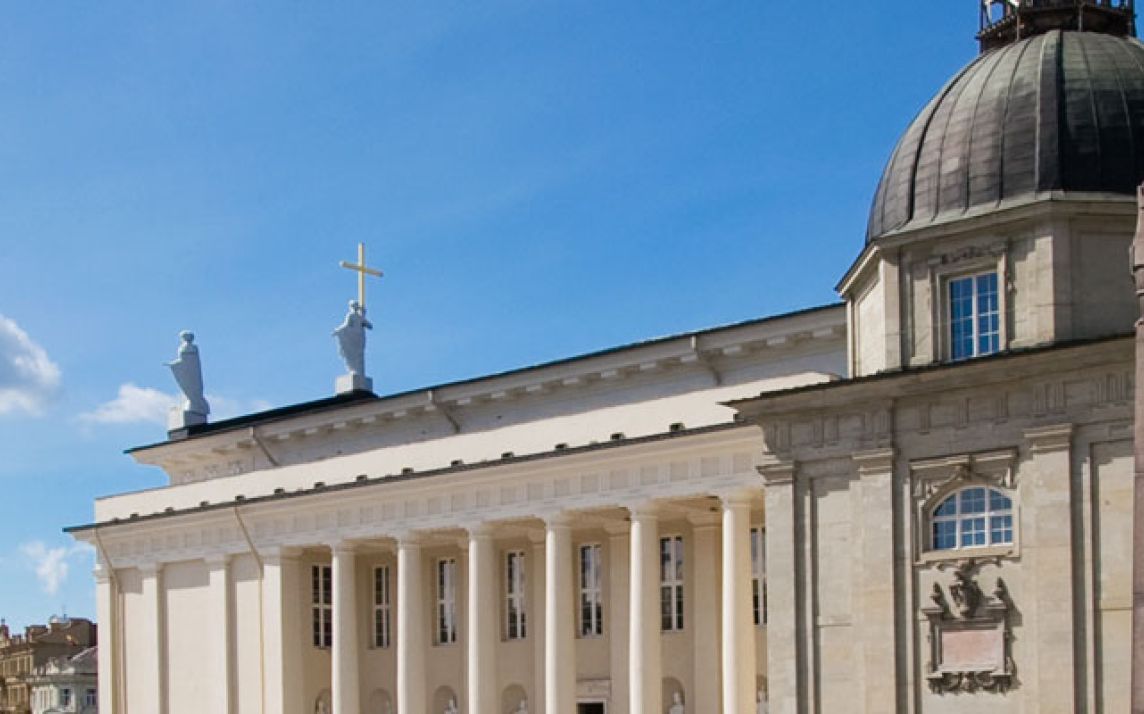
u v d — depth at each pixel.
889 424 43.75
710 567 59.84
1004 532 41.88
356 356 83.31
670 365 62.94
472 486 62.06
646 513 56.38
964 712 41.66
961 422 42.69
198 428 83.62
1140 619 27.61
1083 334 41.94
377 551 70.31
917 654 42.62
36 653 170.50
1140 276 28.72
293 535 69.31
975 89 45.94
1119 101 44.16
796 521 45.34
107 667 77.81
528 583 65.81
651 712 55.44
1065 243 42.22
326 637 71.50
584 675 63.16
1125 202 42.19
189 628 74.31
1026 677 40.88
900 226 45.50
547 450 60.75
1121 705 39.44
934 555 42.66
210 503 74.25
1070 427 40.66
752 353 60.91
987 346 43.38
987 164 44.19
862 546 43.91
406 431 72.38
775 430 46.03
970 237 43.56
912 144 46.44
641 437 56.25
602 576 63.44
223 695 71.88
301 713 69.62
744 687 53.34
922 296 44.31
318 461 69.94
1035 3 48.16
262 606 70.69
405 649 64.12
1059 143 43.50
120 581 78.44
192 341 85.69
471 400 69.12
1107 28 48.06
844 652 44.19
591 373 65.00
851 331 49.25
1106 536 40.09
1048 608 40.59
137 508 78.25
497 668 65.69
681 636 60.56
